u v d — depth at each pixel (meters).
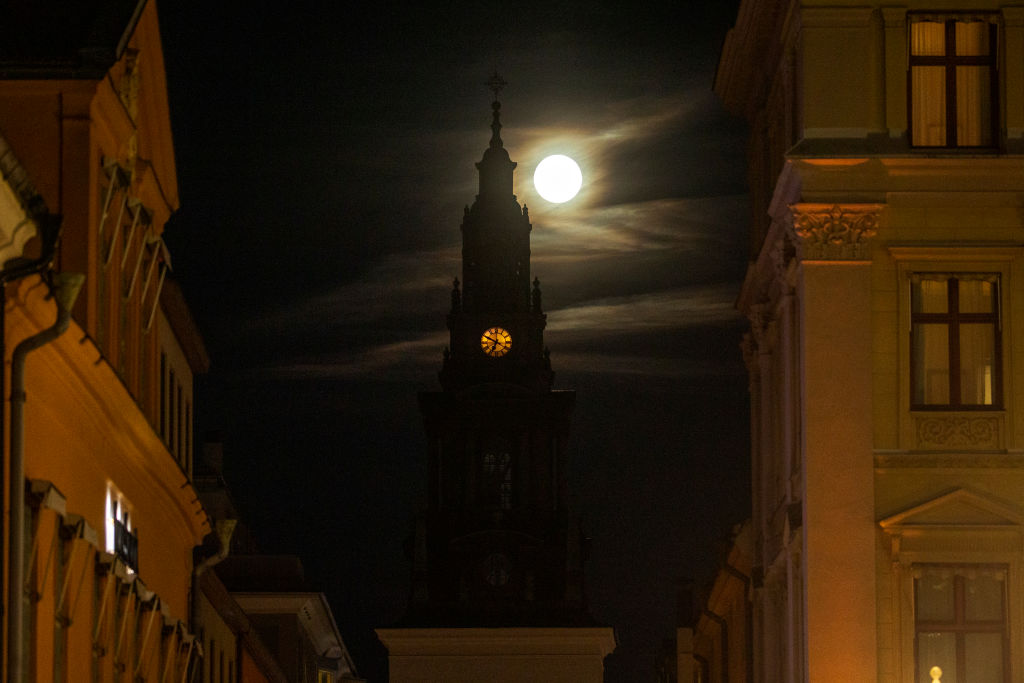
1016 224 51.41
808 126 51.44
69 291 31.42
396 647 159.62
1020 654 49.88
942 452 50.78
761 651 63.28
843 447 50.72
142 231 46.12
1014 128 51.41
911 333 51.25
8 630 30.56
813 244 51.25
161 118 47.94
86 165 38.91
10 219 29.52
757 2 57.81
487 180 170.88
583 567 163.62
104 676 40.53
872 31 51.91
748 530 69.31
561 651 159.50
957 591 50.44
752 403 65.44
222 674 76.56
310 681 126.50
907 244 51.34
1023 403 50.91
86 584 38.06
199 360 63.72
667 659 112.81
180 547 55.50
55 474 35.31
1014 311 51.22
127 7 40.03
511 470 165.38
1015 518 50.41
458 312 166.62
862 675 49.72
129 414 41.56
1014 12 51.81
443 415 165.00
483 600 162.25
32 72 38.59
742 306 67.38
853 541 50.31
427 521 164.00
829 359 51.00
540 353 167.00
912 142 51.72
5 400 30.89
